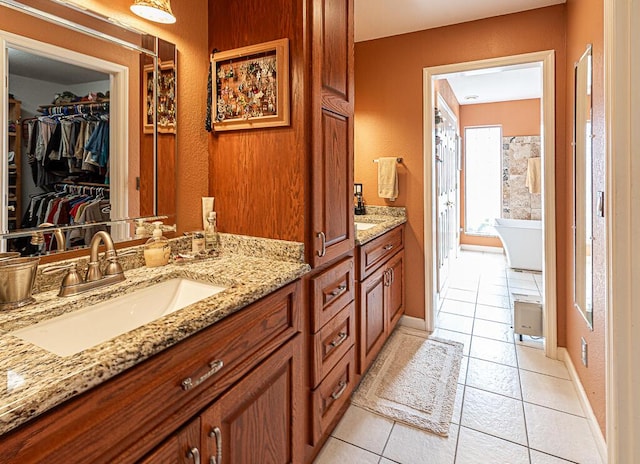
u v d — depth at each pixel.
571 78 2.12
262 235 1.50
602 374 1.54
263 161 1.48
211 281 1.22
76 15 1.13
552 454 1.56
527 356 2.42
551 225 2.36
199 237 1.50
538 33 2.35
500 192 5.78
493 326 2.92
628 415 1.22
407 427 1.75
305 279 1.41
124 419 0.69
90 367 0.63
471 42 2.54
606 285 1.31
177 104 1.49
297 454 1.32
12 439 0.53
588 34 1.70
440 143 3.49
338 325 1.68
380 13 2.43
